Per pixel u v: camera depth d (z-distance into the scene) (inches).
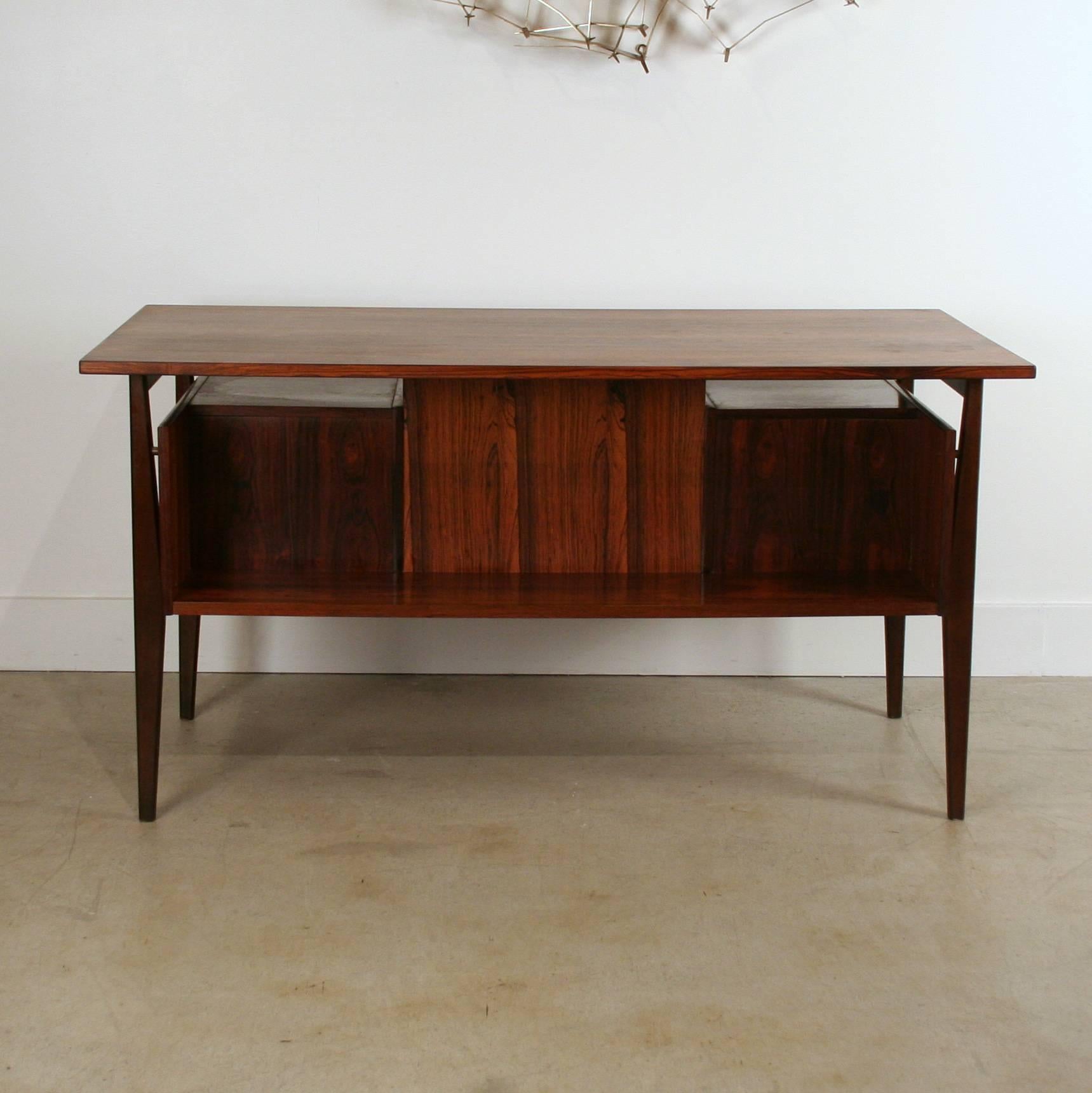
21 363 114.2
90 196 110.6
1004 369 86.4
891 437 95.8
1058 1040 74.5
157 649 93.1
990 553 119.0
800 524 97.2
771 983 79.0
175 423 90.7
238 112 109.0
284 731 110.3
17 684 118.4
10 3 106.4
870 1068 72.2
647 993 78.1
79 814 97.0
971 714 114.0
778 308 113.5
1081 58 107.7
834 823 96.7
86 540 118.7
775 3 106.9
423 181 110.6
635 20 107.0
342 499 96.2
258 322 102.1
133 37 107.3
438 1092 70.2
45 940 82.4
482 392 94.0
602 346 93.8
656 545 97.2
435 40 107.7
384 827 95.7
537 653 121.4
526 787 101.7
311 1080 71.0
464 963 80.7
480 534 97.0
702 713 114.3
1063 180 110.2
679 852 92.9
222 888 88.1
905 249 112.0
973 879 89.8
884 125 109.4
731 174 110.6
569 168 110.3
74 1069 71.7
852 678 121.8
